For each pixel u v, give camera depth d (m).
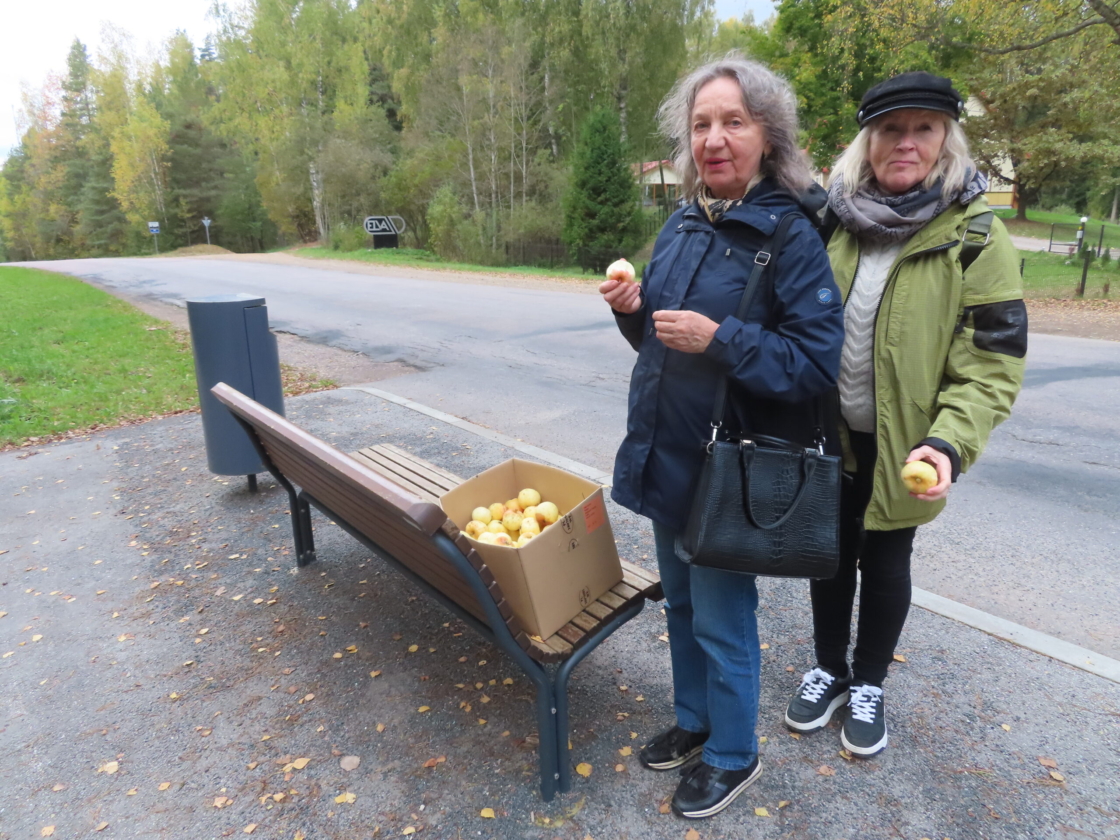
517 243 30.00
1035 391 7.08
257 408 2.94
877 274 2.08
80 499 4.92
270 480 5.10
